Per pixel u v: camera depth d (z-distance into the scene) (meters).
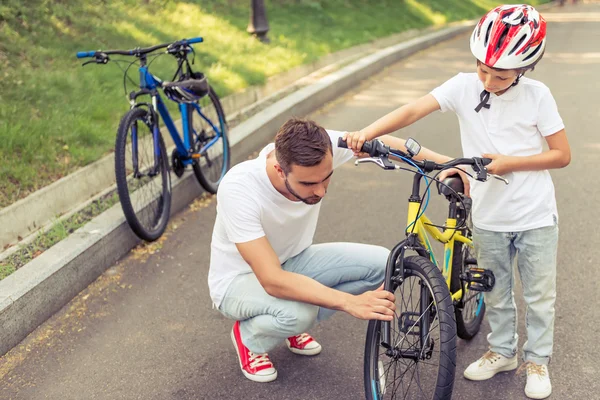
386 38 13.03
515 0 26.45
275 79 8.27
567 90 9.12
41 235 4.12
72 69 6.38
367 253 3.03
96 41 7.25
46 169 4.78
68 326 3.56
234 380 3.10
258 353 3.04
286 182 2.55
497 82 2.52
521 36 2.40
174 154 5.04
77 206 4.66
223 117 5.64
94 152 5.12
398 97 8.75
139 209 4.45
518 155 2.67
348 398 2.95
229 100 7.10
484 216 2.80
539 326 2.89
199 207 5.18
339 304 2.57
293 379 3.09
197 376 3.13
